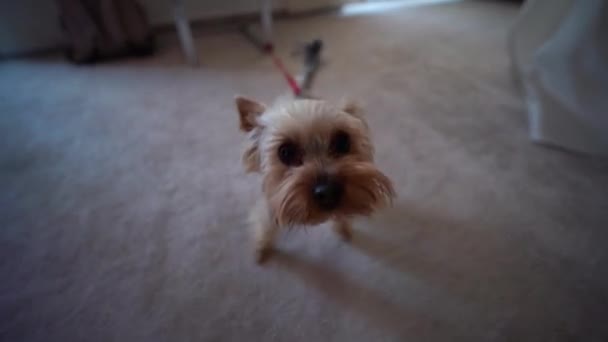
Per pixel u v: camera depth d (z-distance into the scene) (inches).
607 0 69.2
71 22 111.8
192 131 83.5
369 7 168.2
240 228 60.4
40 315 48.5
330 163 41.3
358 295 50.4
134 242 58.1
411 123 84.4
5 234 59.5
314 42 112.5
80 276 53.2
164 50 126.6
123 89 101.9
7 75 110.4
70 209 64.0
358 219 60.9
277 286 51.6
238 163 73.9
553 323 46.4
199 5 145.1
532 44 93.1
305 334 46.1
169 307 49.3
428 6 169.2
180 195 66.7
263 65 114.3
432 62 113.5
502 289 50.6
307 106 42.8
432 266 53.9
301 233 59.3
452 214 61.8
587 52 73.7
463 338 45.4
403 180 68.7
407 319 47.6
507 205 63.0
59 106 94.0
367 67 111.0
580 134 73.9
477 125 83.2
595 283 50.7
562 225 59.2
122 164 74.1
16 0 117.4
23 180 70.2
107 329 47.1
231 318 48.0
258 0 152.4
